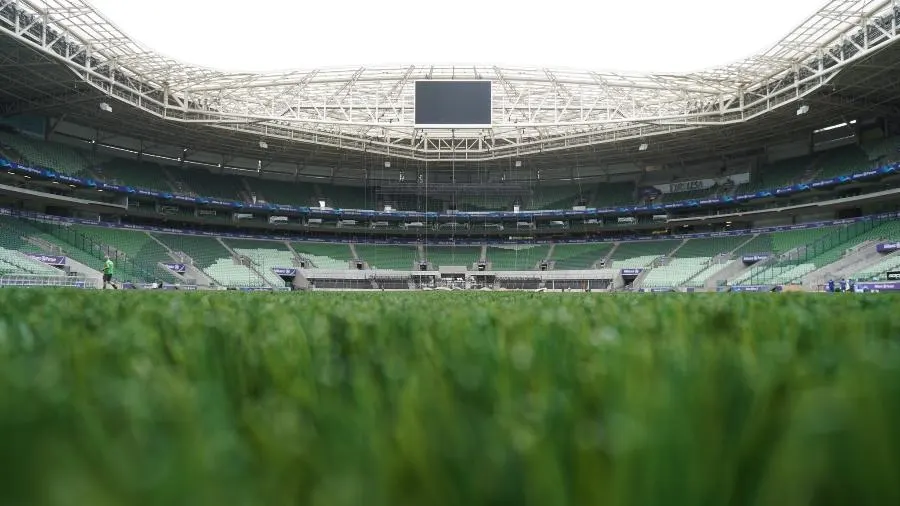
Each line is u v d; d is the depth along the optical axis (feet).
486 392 2.59
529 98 143.74
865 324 4.60
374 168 203.51
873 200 141.59
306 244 193.26
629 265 177.58
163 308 8.08
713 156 182.91
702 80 124.26
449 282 183.73
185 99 133.90
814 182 150.20
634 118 131.85
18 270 110.32
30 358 3.32
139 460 1.14
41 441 1.26
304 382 2.80
